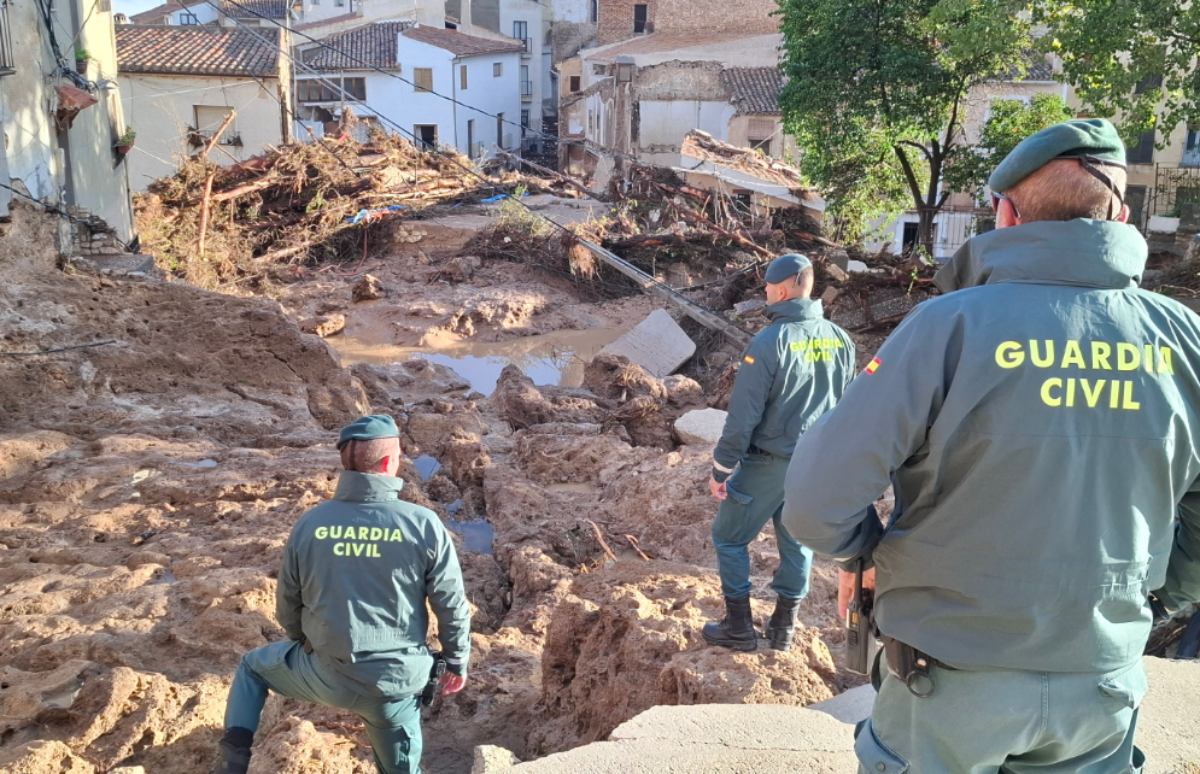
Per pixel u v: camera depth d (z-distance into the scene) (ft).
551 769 11.75
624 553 31.32
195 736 17.95
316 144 108.78
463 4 214.07
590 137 169.27
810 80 76.95
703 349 76.74
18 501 30.35
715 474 16.43
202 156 100.32
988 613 6.86
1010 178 7.13
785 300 16.28
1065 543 6.69
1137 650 7.01
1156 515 6.89
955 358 6.82
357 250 102.37
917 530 7.16
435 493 38.78
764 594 23.17
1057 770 7.45
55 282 47.67
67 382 40.55
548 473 38.91
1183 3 59.47
